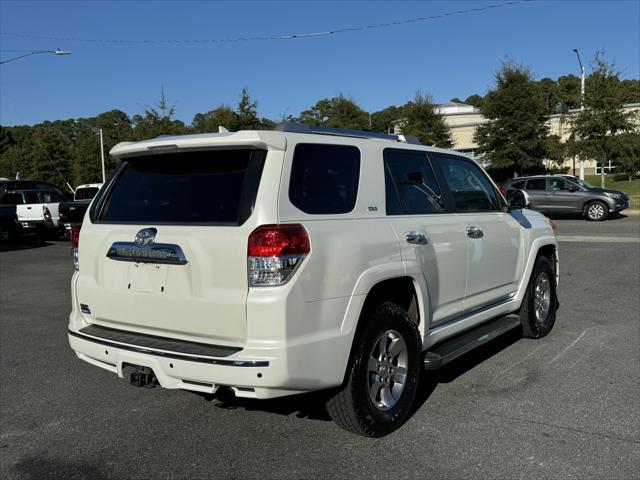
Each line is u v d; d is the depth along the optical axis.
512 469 3.38
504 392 4.62
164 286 3.49
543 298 6.21
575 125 30.80
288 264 3.19
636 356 5.47
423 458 3.55
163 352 3.36
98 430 4.10
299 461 3.55
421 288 4.08
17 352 6.12
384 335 3.80
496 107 37.69
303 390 3.28
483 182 5.34
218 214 3.38
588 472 3.33
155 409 4.47
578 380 4.85
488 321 5.33
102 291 3.83
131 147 3.81
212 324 3.31
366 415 3.65
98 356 3.72
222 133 3.59
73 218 10.77
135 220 3.75
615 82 29.38
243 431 4.01
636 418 4.07
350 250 3.50
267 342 3.16
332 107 40.66
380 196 3.96
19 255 15.73
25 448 3.84
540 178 22.12
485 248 4.99
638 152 29.45
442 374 5.09
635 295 8.23
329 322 3.36
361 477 3.34
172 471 3.48
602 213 20.81
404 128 41.84
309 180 3.49
